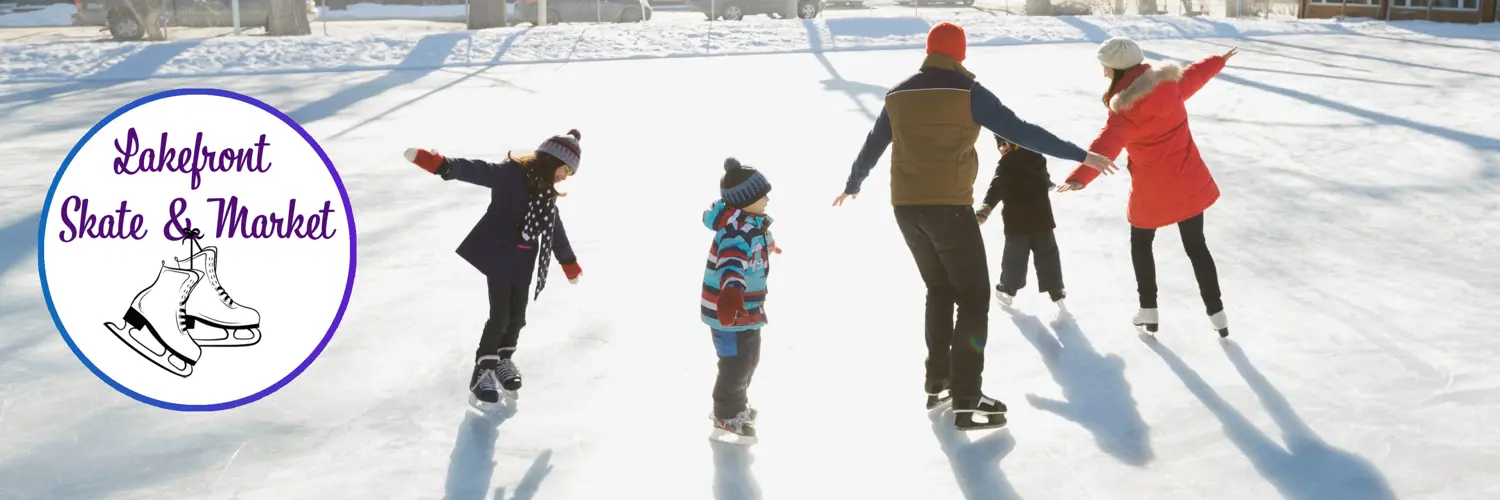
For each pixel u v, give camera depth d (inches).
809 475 161.2
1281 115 502.0
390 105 615.8
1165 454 165.0
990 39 975.0
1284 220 306.2
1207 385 190.7
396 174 399.9
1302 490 152.6
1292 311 228.5
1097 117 512.4
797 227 310.0
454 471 162.7
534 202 182.4
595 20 1170.0
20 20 1168.8
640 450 169.8
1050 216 230.4
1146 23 1055.6
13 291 257.1
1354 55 788.0
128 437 176.2
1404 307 229.8
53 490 158.2
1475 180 351.9
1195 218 209.6
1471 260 264.5
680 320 231.1
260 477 161.6
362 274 269.3
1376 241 283.1
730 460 166.4
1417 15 1055.0
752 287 165.9
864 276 261.7
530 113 573.0
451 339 221.5
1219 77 661.9
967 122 169.9
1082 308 234.7
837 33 996.6
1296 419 175.8
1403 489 152.1
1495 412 176.1
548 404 187.9
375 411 185.6
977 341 172.2
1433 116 483.2
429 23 1172.5
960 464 163.5
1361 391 186.2
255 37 971.9
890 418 181.0
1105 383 193.0
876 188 361.1
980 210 232.1
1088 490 154.3
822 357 209.3
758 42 958.4
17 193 376.5
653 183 378.3
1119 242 288.8
